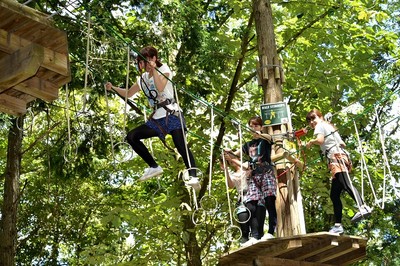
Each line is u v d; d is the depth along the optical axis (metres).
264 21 10.28
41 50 5.09
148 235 12.77
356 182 13.98
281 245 7.63
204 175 13.42
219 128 13.66
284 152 8.55
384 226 18.09
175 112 6.89
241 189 7.64
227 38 12.82
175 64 12.77
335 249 8.21
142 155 6.96
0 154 17.33
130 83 12.12
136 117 13.42
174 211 11.95
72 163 13.14
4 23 4.99
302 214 9.07
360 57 13.76
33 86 5.40
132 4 11.81
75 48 10.79
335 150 8.16
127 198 16.66
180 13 12.01
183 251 13.09
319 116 8.38
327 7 13.28
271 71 9.98
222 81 13.20
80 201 17.81
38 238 17.88
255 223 7.86
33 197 17.86
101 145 12.77
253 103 14.23
